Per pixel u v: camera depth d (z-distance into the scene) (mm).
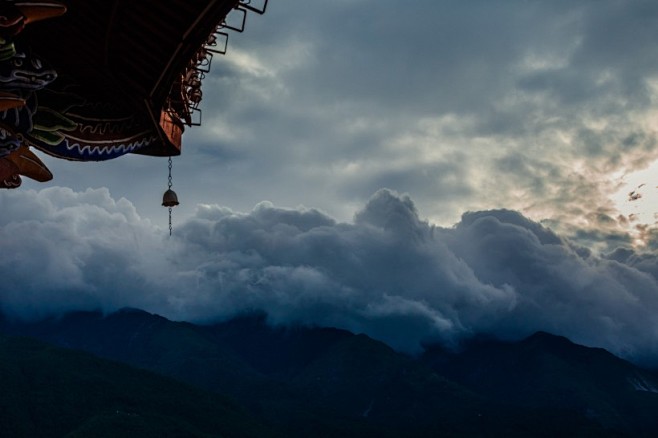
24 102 8938
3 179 10234
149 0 10117
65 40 10766
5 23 7945
